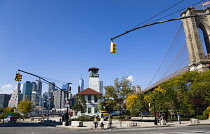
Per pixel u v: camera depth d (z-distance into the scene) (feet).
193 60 178.40
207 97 113.50
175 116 120.98
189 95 119.34
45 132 59.77
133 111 165.58
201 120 103.55
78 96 149.79
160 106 114.42
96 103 167.22
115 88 153.99
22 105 243.19
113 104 150.82
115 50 40.93
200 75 120.16
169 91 112.78
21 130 68.74
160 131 55.31
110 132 56.90
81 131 63.05
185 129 60.18
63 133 55.57
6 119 158.30
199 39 184.34
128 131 59.11
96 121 75.92
